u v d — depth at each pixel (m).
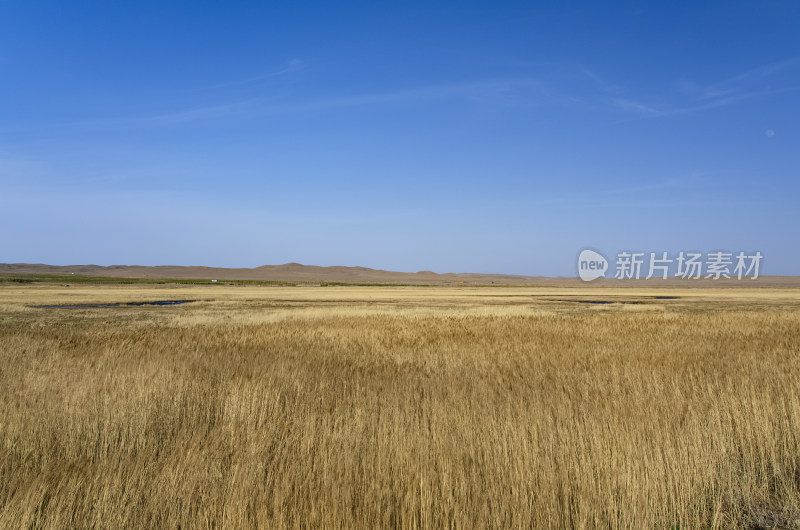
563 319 29.67
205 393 8.77
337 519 4.20
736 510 4.94
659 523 4.59
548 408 6.91
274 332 21.17
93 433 6.70
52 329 24.92
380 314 36.44
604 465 5.17
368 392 8.46
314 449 5.80
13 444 6.18
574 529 4.48
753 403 7.11
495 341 17.67
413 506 4.31
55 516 4.43
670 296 81.75
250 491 4.69
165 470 5.16
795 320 28.84
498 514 4.40
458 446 5.72
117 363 12.09
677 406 7.26
